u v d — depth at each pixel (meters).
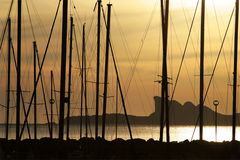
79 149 139.38
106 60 157.12
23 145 134.88
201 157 133.25
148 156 132.12
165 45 127.25
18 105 128.50
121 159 131.00
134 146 135.62
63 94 114.31
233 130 146.50
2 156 125.56
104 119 155.50
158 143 137.12
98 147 139.50
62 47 113.75
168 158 129.75
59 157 127.50
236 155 135.12
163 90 129.50
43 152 130.62
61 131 116.75
